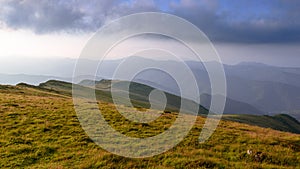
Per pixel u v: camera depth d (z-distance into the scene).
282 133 31.16
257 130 31.42
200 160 18.25
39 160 19.00
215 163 17.98
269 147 22.59
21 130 25.36
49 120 28.80
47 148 20.94
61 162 18.33
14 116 30.09
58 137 23.66
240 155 20.48
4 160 18.75
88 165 17.50
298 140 26.06
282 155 20.66
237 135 26.23
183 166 17.55
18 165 18.05
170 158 18.84
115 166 17.44
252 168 17.52
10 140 22.72
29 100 41.50
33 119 29.05
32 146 21.44
